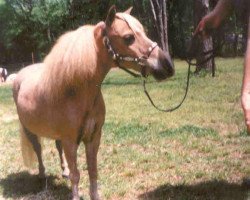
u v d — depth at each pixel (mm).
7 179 6875
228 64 24328
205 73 19969
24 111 5762
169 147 8336
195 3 20000
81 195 5914
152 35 34938
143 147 8461
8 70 45438
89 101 5031
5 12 46250
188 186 6160
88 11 39531
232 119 10523
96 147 5387
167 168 7113
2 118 12945
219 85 16719
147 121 10789
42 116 5383
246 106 3086
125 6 40531
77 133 5141
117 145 8680
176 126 10102
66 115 5074
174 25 39406
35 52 47156
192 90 15820
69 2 40750
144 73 4891
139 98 14727
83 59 4875
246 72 3131
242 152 7824
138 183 6391
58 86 5043
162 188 6129
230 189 5949
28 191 6309
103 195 5949
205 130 9359
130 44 4820
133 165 7289
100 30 4898
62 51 5012
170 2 39156
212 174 6598
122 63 4941
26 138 6555
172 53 39250
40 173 6730
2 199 6031
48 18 42594
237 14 4609
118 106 13266
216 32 5203
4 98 17906
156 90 16484
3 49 49062
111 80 22250
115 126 10195
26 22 44531
